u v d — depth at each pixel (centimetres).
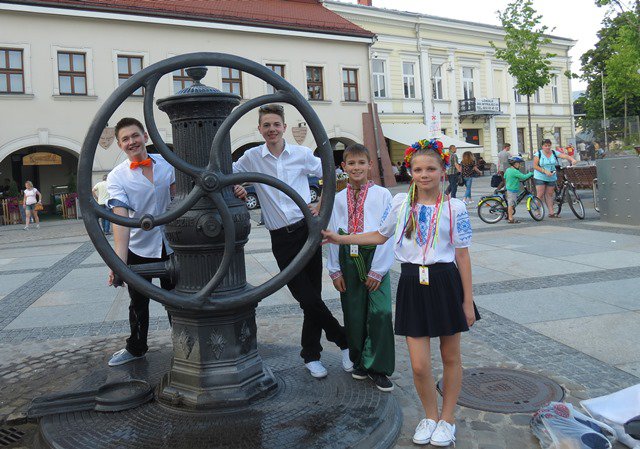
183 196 294
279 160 353
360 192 343
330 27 2714
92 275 808
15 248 1253
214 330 301
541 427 279
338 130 2770
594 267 675
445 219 276
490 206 1223
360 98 2845
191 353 303
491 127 3762
